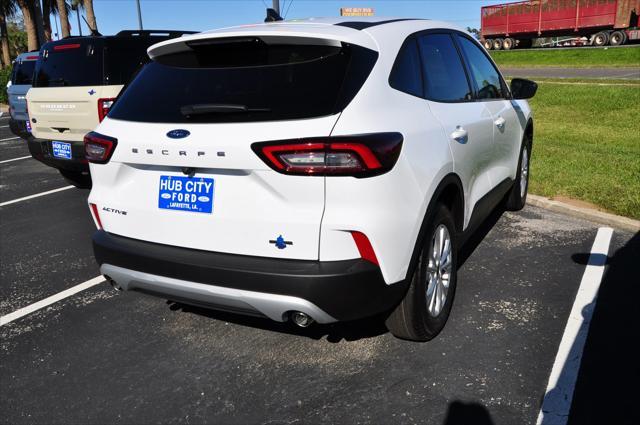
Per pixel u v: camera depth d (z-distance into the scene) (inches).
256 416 102.4
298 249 97.4
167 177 107.9
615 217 203.3
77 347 130.0
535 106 559.8
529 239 190.2
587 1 1166.3
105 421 102.8
